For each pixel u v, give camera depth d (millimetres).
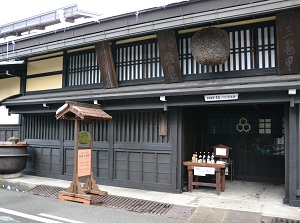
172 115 7898
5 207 6449
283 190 8102
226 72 7359
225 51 6984
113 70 8688
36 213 5988
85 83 9633
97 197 7254
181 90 6992
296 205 6375
